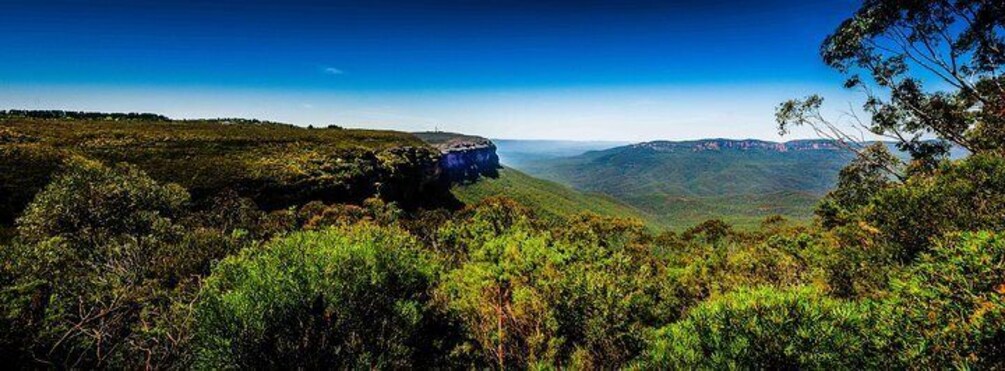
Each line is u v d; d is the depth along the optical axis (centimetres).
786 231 2500
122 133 6191
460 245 1138
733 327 441
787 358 401
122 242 1084
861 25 1733
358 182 6197
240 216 2459
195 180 4784
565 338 582
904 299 389
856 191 2392
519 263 671
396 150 8756
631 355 578
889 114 1958
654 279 698
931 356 344
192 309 639
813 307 425
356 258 693
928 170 1752
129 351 618
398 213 3884
